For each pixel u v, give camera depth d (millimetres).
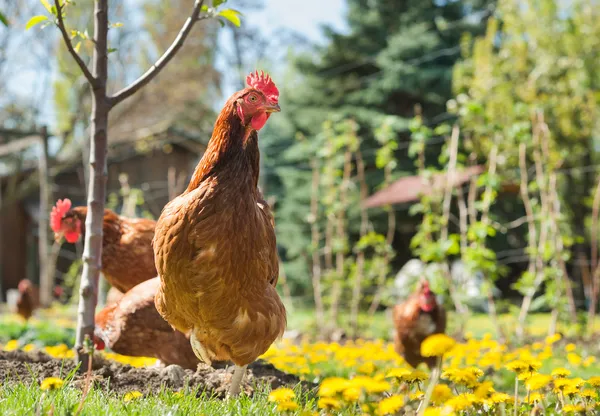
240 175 4043
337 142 13211
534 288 11352
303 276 24297
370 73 27281
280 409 3125
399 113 26531
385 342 11945
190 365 5371
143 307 5320
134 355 5492
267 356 7887
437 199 12109
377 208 23906
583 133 18875
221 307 4051
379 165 12859
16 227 29016
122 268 6164
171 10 30656
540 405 3799
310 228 24781
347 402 2982
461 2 27094
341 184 13547
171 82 30859
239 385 4438
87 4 22156
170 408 3600
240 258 4004
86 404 3607
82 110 22734
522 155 11500
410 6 27031
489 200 11281
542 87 19188
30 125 27266
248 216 4031
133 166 25234
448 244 11211
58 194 26375
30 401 3541
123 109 28516
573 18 19359
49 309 18719
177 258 3984
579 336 11352
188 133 24281
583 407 3395
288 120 27203
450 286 11477
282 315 4293
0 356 5566
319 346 8578
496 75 19000
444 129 11781
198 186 4090
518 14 19734
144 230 6238
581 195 20688
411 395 3742
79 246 19797
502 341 10758
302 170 25922
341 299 14703
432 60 25828
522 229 24672
